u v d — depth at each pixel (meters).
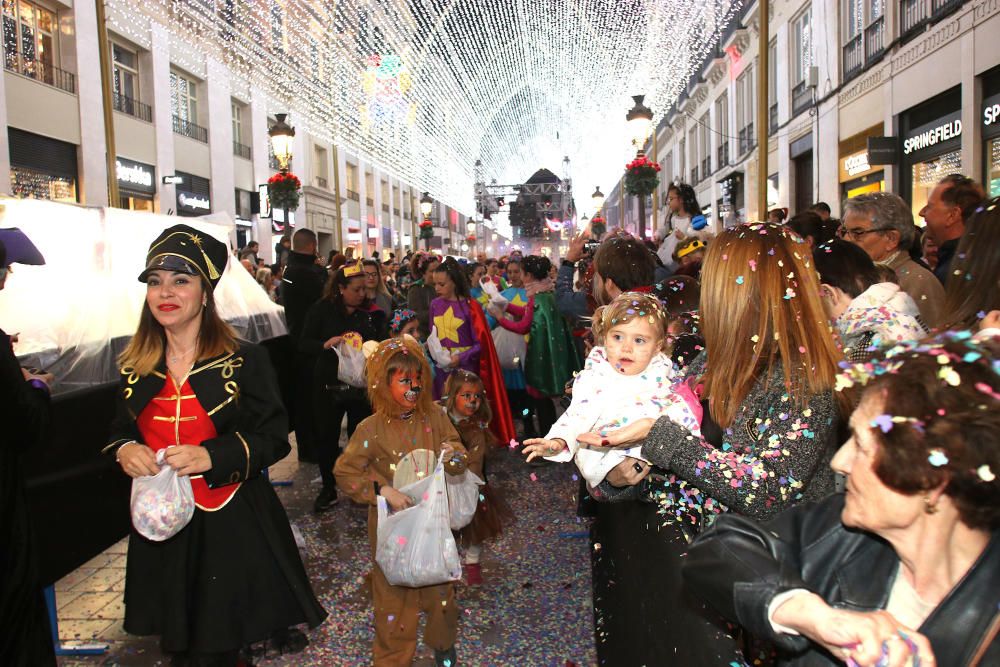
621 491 2.04
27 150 15.30
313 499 5.57
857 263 2.62
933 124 11.84
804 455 1.61
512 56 20.16
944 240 3.85
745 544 1.24
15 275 3.81
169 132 20.45
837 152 15.70
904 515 1.02
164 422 2.61
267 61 16.22
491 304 6.73
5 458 2.50
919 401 1.00
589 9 14.22
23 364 3.46
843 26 15.41
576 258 5.54
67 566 3.30
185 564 2.55
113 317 4.08
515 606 3.74
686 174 29.75
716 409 1.75
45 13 16.09
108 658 3.36
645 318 2.07
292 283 6.28
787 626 1.12
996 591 1.02
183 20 19.00
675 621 1.78
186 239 2.64
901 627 0.99
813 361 1.65
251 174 26.20
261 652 3.30
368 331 5.53
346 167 36.28
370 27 16.67
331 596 3.91
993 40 9.75
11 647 2.50
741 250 1.75
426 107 22.12
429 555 2.87
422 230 29.34
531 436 7.14
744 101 21.83
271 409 2.68
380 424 3.16
